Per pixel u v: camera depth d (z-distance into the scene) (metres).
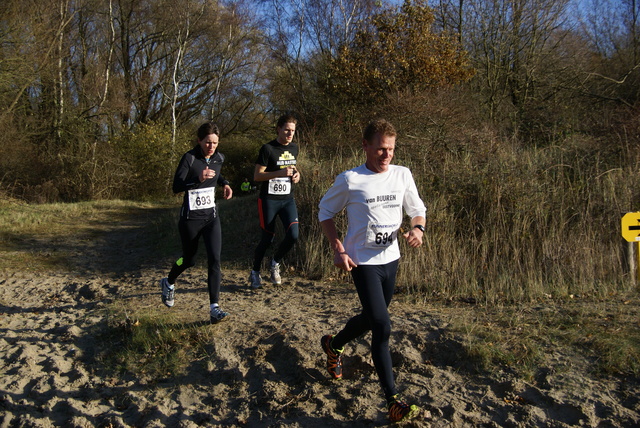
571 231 6.00
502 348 3.85
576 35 18.48
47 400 3.88
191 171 4.71
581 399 3.30
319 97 21.14
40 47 18.73
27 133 19.78
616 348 3.68
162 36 28.30
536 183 6.59
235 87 31.03
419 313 4.74
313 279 6.44
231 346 4.25
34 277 7.33
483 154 7.80
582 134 10.83
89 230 11.39
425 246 6.18
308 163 8.98
